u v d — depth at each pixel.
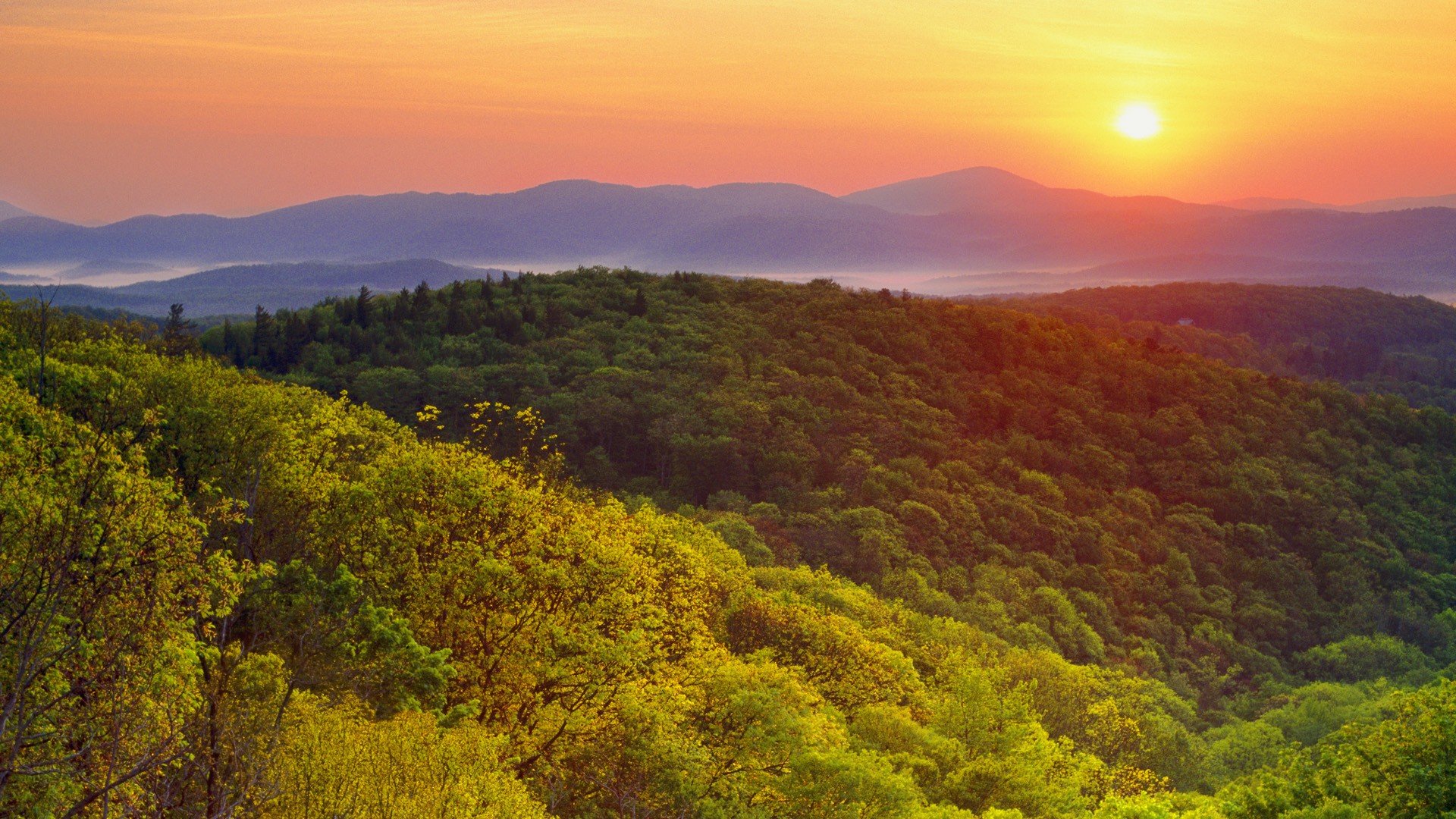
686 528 75.12
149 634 18.38
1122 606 149.62
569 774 33.44
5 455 19.08
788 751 35.31
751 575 73.62
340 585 28.61
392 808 22.59
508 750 32.09
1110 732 72.06
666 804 32.69
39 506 17.89
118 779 16.66
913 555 132.12
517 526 38.41
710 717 37.19
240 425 36.25
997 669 71.56
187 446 34.69
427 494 38.09
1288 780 42.72
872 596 90.44
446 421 150.00
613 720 34.41
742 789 34.91
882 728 47.78
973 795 43.78
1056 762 53.59
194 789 20.16
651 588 41.69
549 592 36.88
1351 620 158.50
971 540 147.88
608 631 36.97
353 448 43.94
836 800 34.69
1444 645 153.38
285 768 21.72
